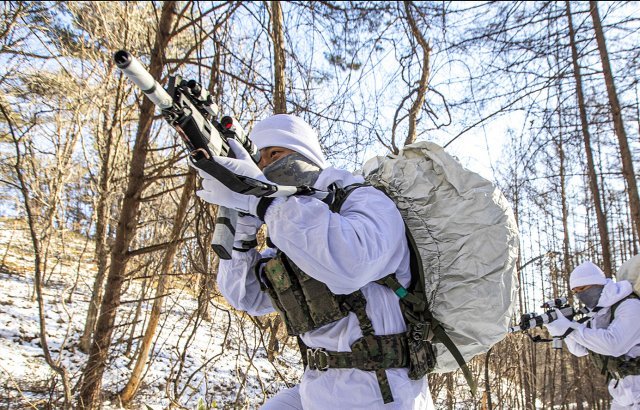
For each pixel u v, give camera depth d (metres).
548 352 8.83
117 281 4.53
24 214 9.82
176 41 4.98
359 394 1.43
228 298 1.80
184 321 8.21
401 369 1.48
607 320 3.41
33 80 5.02
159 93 1.09
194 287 4.68
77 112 6.80
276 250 1.73
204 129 1.23
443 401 5.12
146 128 4.54
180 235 4.61
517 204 7.80
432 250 1.58
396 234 1.48
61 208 8.38
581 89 6.05
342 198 1.50
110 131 6.66
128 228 4.55
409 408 1.45
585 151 7.43
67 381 3.76
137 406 5.10
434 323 1.58
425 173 1.71
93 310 6.91
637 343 3.30
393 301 1.50
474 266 1.57
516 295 1.66
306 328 1.49
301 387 1.59
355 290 1.43
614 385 3.46
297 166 1.55
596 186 8.08
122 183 7.68
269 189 1.30
